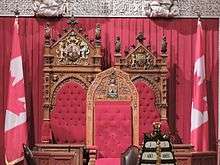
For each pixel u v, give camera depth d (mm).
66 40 10250
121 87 10078
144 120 10227
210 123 10719
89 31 10695
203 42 10641
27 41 10586
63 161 9086
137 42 10398
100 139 9961
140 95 10273
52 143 10047
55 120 10141
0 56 10570
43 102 10320
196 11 10766
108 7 10734
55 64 10211
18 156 10070
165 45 10305
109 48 10688
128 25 10719
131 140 9984
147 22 10719
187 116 10672
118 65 10289
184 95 10688
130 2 10742
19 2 10617
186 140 10641
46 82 10180
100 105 10023
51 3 10547
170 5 10703
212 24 10773
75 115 10172
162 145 6641
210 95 10727
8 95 10297
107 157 9906
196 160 9469
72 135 10117
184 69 10711
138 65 10320
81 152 8992
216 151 10578
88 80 10227
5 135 10203
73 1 10680
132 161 7512
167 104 10555
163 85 10281
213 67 10719
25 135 10117
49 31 10203
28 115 10508
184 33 10727
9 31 10602
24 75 10539
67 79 10227
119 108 10016
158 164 6586
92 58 10242
